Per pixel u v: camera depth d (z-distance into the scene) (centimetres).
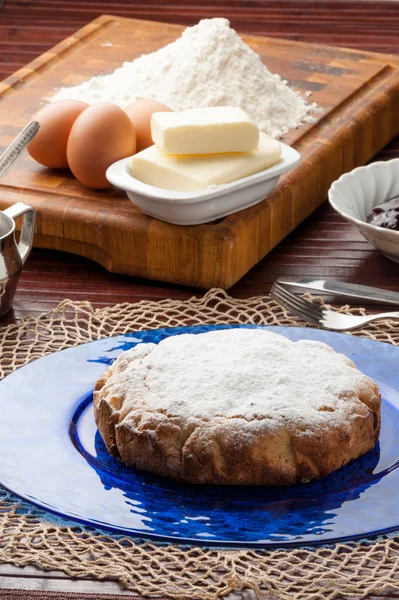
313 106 114
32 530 72
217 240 93
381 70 122
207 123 94
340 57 126
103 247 96
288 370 76
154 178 95
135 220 95
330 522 70
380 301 89
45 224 98
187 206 93
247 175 95
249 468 72
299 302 89
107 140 98
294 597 69
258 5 145
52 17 143
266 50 127
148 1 146
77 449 75
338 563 71
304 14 143
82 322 90
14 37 139
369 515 71
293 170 102
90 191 100
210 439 72
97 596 69
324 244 100
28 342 88
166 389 75
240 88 112
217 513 71
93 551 71
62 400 78
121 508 71
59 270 97
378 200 101
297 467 73
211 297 92
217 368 76
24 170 104
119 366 78
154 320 90
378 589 69
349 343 83
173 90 113
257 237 97
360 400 75
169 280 96
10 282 90
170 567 70
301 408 73
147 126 102
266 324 85
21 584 70
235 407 73
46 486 72
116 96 114
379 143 116
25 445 75
